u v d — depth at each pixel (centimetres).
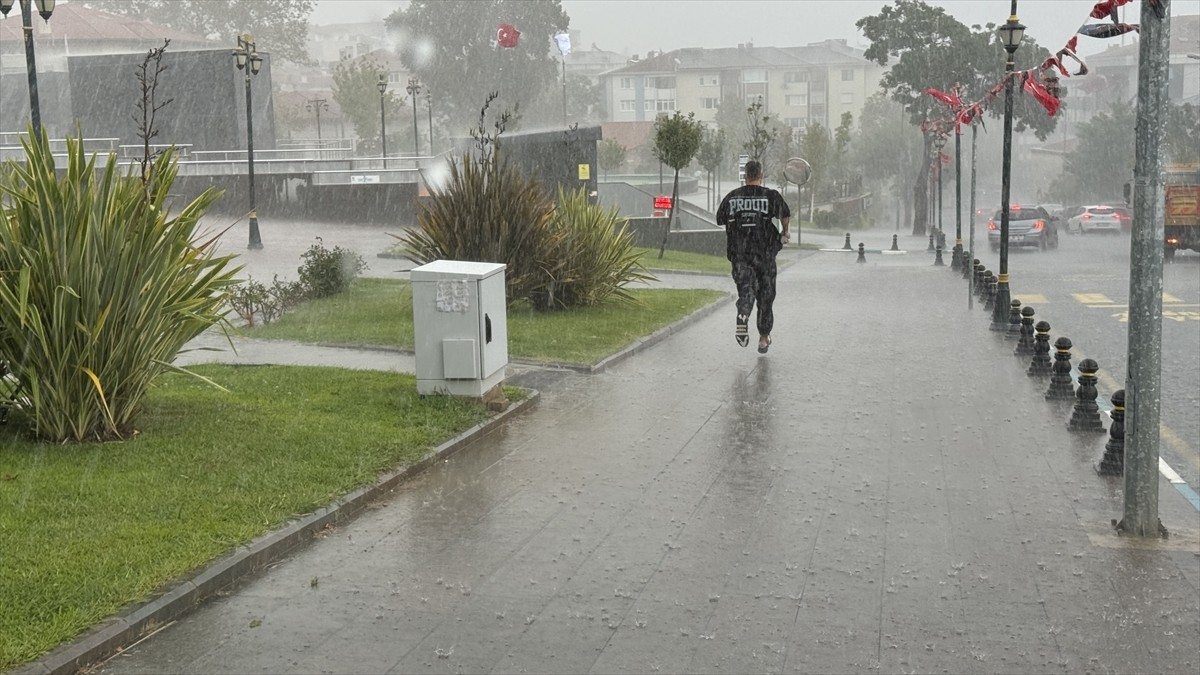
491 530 718
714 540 698
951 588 619
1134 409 713
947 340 1606
